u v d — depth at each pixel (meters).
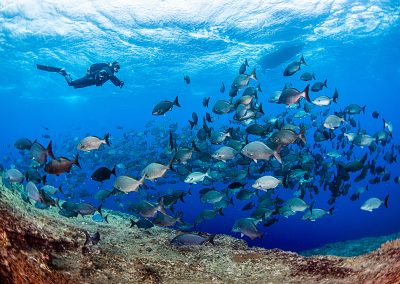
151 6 21.05
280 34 26.08
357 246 10.83
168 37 25.92
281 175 9.35
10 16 20.39
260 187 7.16
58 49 26.78
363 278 4.13
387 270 3.86
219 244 7.24
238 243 7.50
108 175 6.61
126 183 6.04
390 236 11.33
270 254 6.30
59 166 5.25
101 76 13.23
